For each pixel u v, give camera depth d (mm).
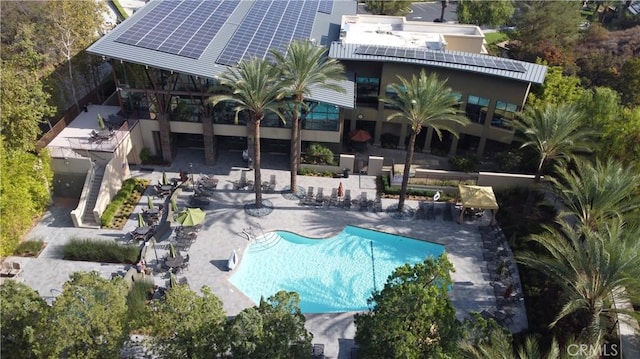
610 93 39438
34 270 30906
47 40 44312
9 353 21172
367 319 22641
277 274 32031
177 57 38031
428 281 23109
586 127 37562
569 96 41656
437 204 38969
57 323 20172
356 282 31766
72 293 21062
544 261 26703
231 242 34188
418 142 47906
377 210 38062
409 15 84875
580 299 23766
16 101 32812
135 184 38844
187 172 41156
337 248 34438
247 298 29844
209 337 21016
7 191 30594
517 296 30438
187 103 40062
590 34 61719
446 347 21422
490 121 44000
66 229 34500
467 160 43156
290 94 34688
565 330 27812
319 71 35594
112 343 20953
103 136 37375
